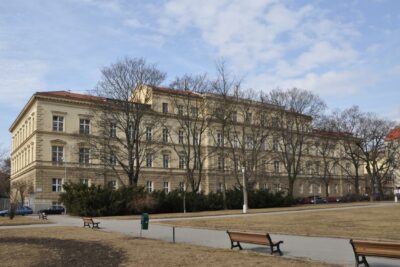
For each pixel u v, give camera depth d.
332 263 13.67
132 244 19.30
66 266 13.54
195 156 69.69
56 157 77.38
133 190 56.47
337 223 29.23
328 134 89.00
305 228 26.33
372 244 12.48
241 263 13.27
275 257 14.71
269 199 68.50
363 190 116.81
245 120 70.38
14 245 19.47
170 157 87.38
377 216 35.09
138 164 65.94
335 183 113.56
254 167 77.38
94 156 66.69
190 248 17.53
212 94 67.81
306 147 90.94
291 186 77.25
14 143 103.50
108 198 53.34
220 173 88.75
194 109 73.81
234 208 65.50
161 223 35.22
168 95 76.56
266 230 26.03
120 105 65.00
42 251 17.16
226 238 22.88
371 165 99.62
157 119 74.88
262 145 82.44
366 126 90.31
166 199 58.12
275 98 76.38
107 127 69.06
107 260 14.51
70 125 79.25
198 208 61.25
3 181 95.06
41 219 46.94
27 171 81.69
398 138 90.38
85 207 52.47
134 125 66.69
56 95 78.44
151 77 67.00
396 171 108.62
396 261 14.39
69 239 22.03
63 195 57.44
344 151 101.88
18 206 66.69
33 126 79.25
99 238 22.50
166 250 16.81
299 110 78.81
